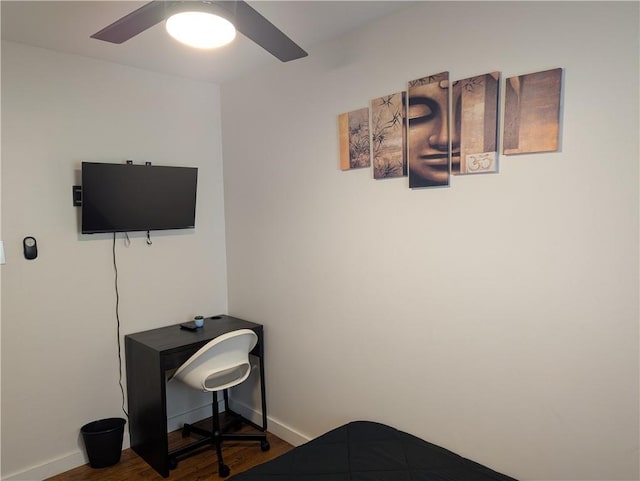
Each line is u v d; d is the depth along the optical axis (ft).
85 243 8.66
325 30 7.59
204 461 8.73
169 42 7.91
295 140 8.87
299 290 9.06
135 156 9.33
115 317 9.12
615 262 5.08
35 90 7.97
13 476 7.89
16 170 7.80
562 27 5.30
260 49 8.31
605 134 5.07
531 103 5.57
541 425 5.80
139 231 9.40
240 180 10.32
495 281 6.12
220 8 4.85
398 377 7.41
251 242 10.16
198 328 9.60
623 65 4.90
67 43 7.84
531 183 5.69
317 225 8.58
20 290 7.90
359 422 7.64
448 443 6.81
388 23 7.08
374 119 7.35
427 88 6.61
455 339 6.61
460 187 6.40
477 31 6.05
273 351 9.80
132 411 9.13
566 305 5.49
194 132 10.28
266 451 9.09
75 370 8.60
